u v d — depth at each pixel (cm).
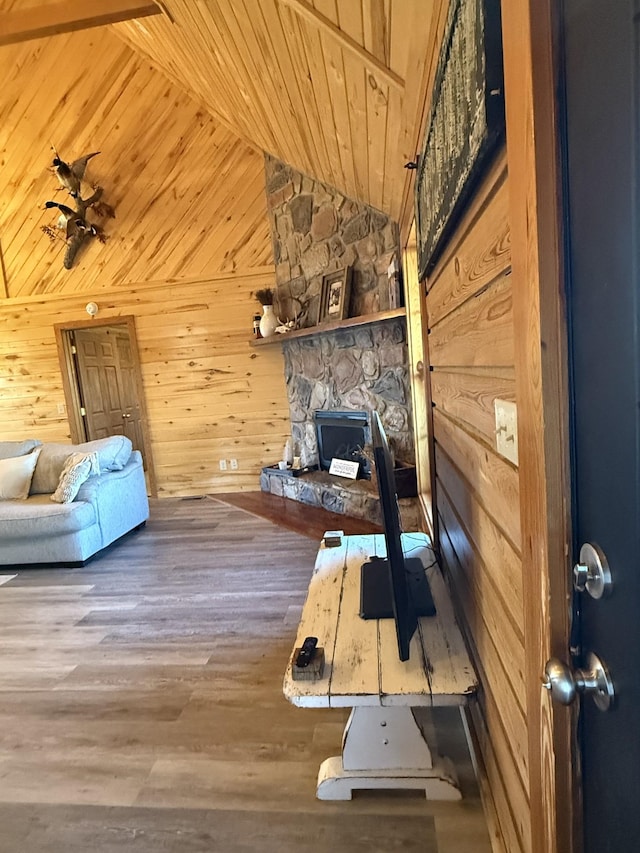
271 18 202
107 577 353
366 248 417
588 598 62
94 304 560
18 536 369
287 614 276
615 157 49
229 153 521
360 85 202
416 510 366
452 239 142
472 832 142
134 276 554
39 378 580
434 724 184
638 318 47
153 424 573
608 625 57
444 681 134
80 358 596
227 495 555
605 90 50
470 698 130
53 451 432
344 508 442
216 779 168
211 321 552
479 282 110
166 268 549
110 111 514
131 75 502
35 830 154
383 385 418
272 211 518
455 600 181
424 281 219
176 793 163
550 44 59
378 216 400
